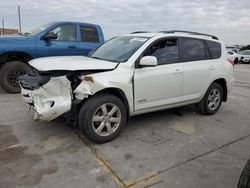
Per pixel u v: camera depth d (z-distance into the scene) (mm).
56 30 7176
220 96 5613
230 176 3156
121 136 4223
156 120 5047
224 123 5062
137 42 4484
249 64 25500
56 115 3662
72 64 3793
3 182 2900
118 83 3873
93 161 3402
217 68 5383
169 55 4625
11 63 6617
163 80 4422
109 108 3947
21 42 6676
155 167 3309
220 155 3693
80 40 7527
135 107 4203
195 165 3389
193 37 5109
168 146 3922
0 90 7211
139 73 4133
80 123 3789
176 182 2998
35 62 4094
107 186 2891
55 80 3602
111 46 4859
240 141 4215
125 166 3307
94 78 3689
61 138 4055
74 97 3732
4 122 4648
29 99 3904
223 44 5762
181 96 4840
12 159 3395
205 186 2943
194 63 4984
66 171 3154
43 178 3000
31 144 3832
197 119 5227
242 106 6438
